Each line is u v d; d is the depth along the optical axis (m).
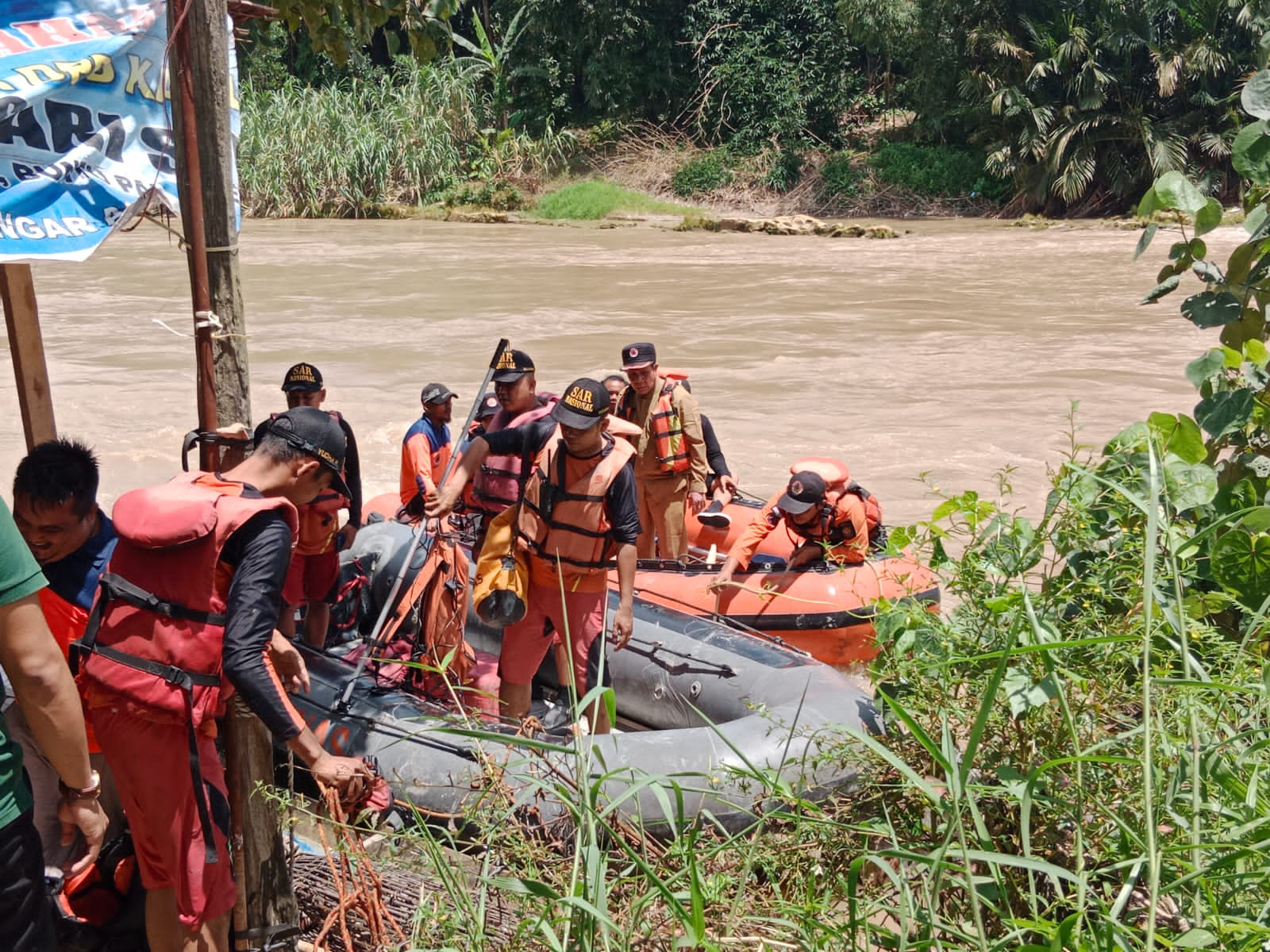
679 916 2.27
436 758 3.96
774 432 10.80
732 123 37.75
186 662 2.70
